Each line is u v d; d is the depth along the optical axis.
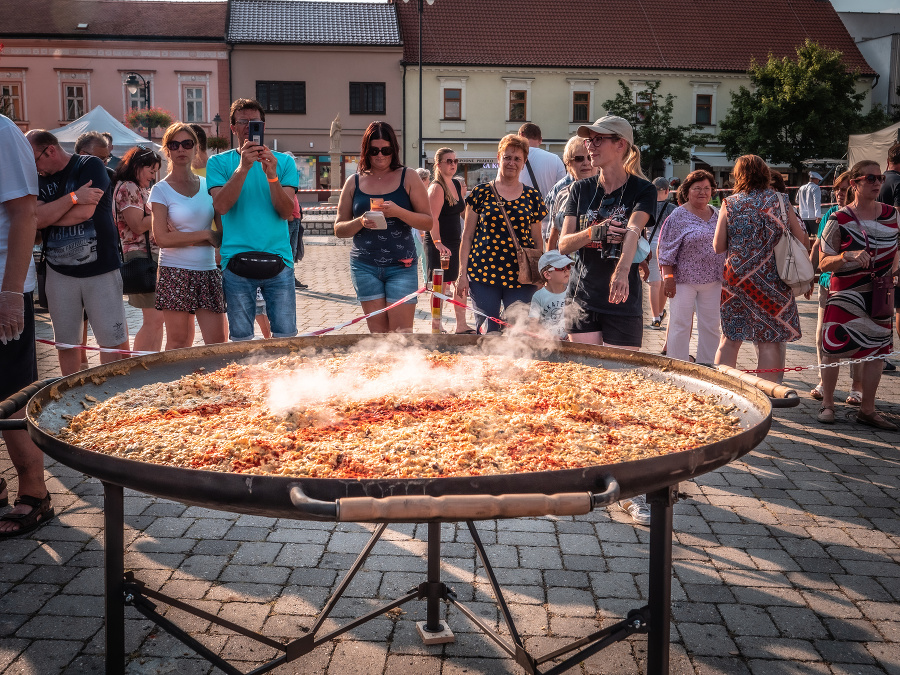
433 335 3.30
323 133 39.94
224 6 41.47
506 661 2.76
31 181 3.31
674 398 2.55
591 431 2.18
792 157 36.84
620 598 3.19
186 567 3.40
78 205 4.25
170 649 2.80
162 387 2.57
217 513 4.00
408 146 40.19
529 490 1.63
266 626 2.95
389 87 39.69
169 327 5.51
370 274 5.30
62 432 2.10
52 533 3.71
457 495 1.58
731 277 5.50
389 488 1.59
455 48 40.00
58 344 4.22
